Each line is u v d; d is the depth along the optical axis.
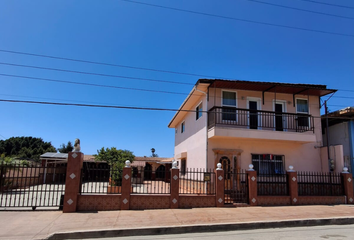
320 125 15.55
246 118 14.46
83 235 7.18
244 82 13.17
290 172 12.27
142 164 31.48
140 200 10.41
